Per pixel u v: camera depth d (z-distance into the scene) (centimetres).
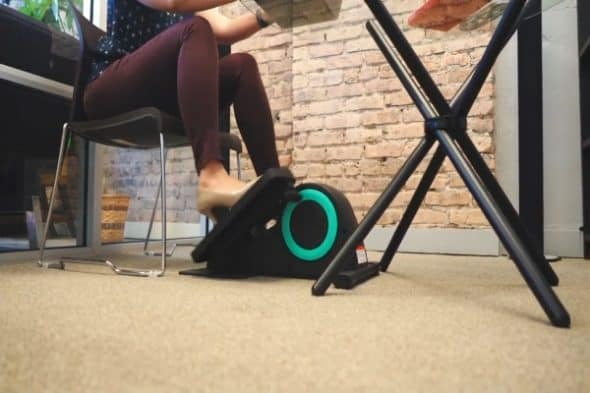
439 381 49
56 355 56
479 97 218
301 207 120
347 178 247
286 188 114
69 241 197
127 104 132
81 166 194
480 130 218
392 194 101
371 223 100
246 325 71
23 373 50
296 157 258
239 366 53
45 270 136
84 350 58
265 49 268
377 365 54
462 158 94
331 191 119
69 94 184
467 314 80
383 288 107
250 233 125
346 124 248
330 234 117
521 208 182
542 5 110
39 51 172
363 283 115
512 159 217
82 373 51
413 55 98
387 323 73
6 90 169
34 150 183
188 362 54
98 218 195
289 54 262
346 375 51
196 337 65
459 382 49
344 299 93
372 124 243
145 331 67
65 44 182
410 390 47
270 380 49
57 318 74
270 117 141
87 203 193
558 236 210
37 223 196
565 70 214
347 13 114
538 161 180
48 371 51
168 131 127
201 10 119
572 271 150
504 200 111
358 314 79
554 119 214
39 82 170
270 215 122
